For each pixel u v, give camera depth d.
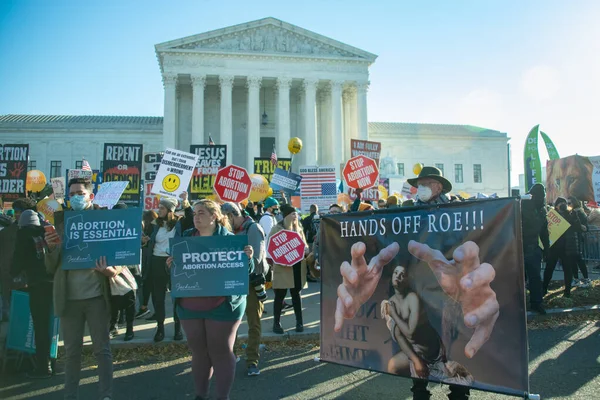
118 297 5.40
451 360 4.34
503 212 4.12
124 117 61.81
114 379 6.17
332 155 55.22
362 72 52.97
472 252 4.28
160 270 7.83
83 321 5.11
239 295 4.66
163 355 7.23
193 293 4.65
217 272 4.68
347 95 57.03
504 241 4.11
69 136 56.50
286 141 50.53
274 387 5.74
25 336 6.54
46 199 13.65
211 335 4.60
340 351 5.19
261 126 56.47
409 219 4.73
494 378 4.09
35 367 6.44
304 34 52.34
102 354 5.01
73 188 5.41
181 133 54.16
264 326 8.53
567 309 9.07
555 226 10.02
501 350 4.07
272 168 18.30
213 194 13.39
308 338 7.86
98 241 5.06
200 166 13.50
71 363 4.97
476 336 4.20
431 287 4.52
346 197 17.30
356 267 5.11
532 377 5.82
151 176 14.31
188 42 49.91
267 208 12.33
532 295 8.98
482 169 67.06
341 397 5.35
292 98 57.28
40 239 6.30
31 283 6.24
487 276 4.18
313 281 14.47
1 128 55.38
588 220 14.52
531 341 7.47
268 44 51.94
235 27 50.84
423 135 66.00
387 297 4.84
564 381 5.66
